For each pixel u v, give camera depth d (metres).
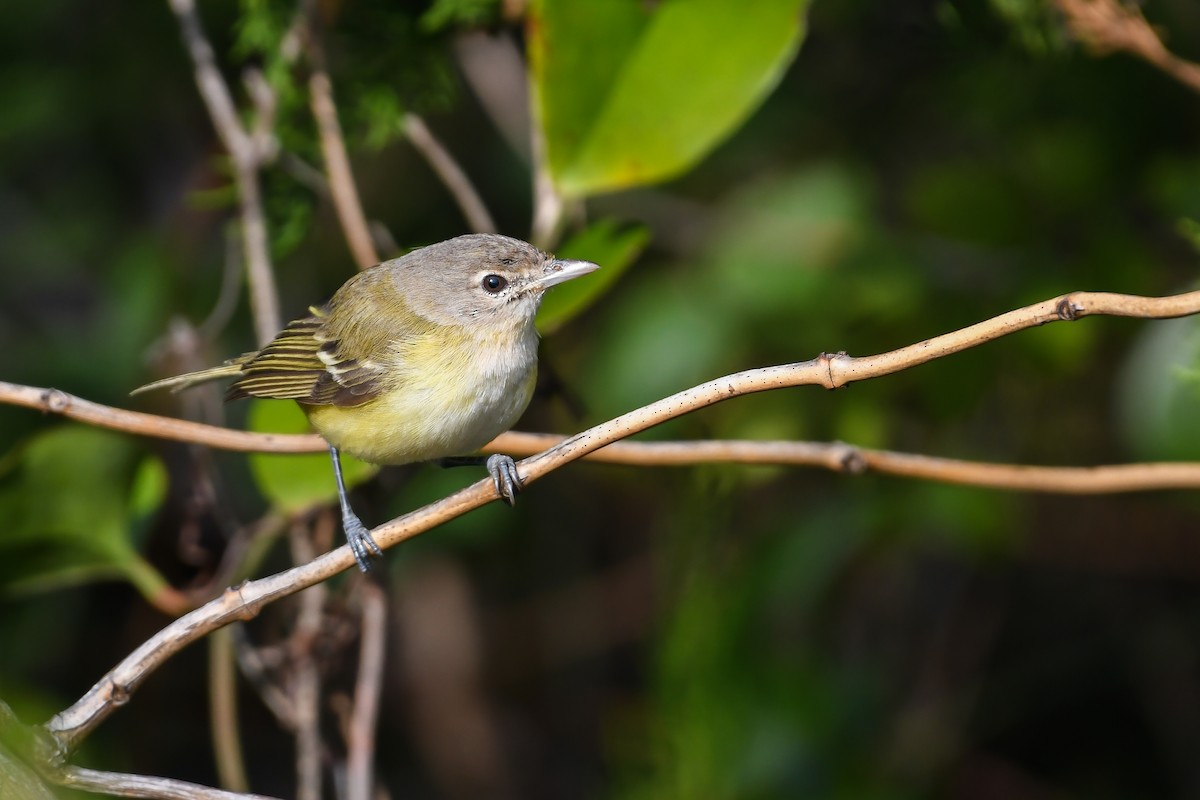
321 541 9.27
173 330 10.23
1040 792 12.62
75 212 13.21
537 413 12.50
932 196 11.08
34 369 12.34
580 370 12.24
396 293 8.25
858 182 11.47
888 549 11.88
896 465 7.72
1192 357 8.45
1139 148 11.12
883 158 12.49
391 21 10.66
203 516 11.39
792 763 10.38
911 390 10.95
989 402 11.71
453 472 12.34
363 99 10.52
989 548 11.03
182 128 13.09
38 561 8.64
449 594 14.00
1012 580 12.84
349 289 8.66
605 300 12.85
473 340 8.06
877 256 11.04
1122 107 11.05
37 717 9.41
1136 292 10.49
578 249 8.80
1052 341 10.53
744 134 12.59
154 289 12.41
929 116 12.31
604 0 8.73
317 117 9.68
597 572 14.09
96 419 7.44
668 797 9.88
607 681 14.00
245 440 7.87
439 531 12.60
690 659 9.98
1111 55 10.80
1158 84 10.97
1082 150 11.08
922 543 12.29
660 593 10.90
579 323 12.85
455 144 13.13
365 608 9.09
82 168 13.27
